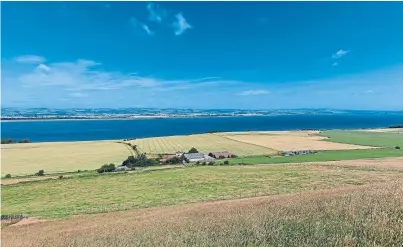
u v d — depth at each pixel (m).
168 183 60.31
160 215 24.06
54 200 51.97
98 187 60.56
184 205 35.44
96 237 15.11
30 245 16.22
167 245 9.67
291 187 48.03
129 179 66.56
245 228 10.05
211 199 41.81
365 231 7.67
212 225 12.17
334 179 51.50
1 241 21.56
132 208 40.06
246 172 66.06
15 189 61.59
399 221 7.95
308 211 11.32
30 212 43.53
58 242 15.45
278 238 8.23
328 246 7.17
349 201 11.82
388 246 6.82
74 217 35.56
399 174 51.59
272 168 68.81
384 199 10.93
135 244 11.03
